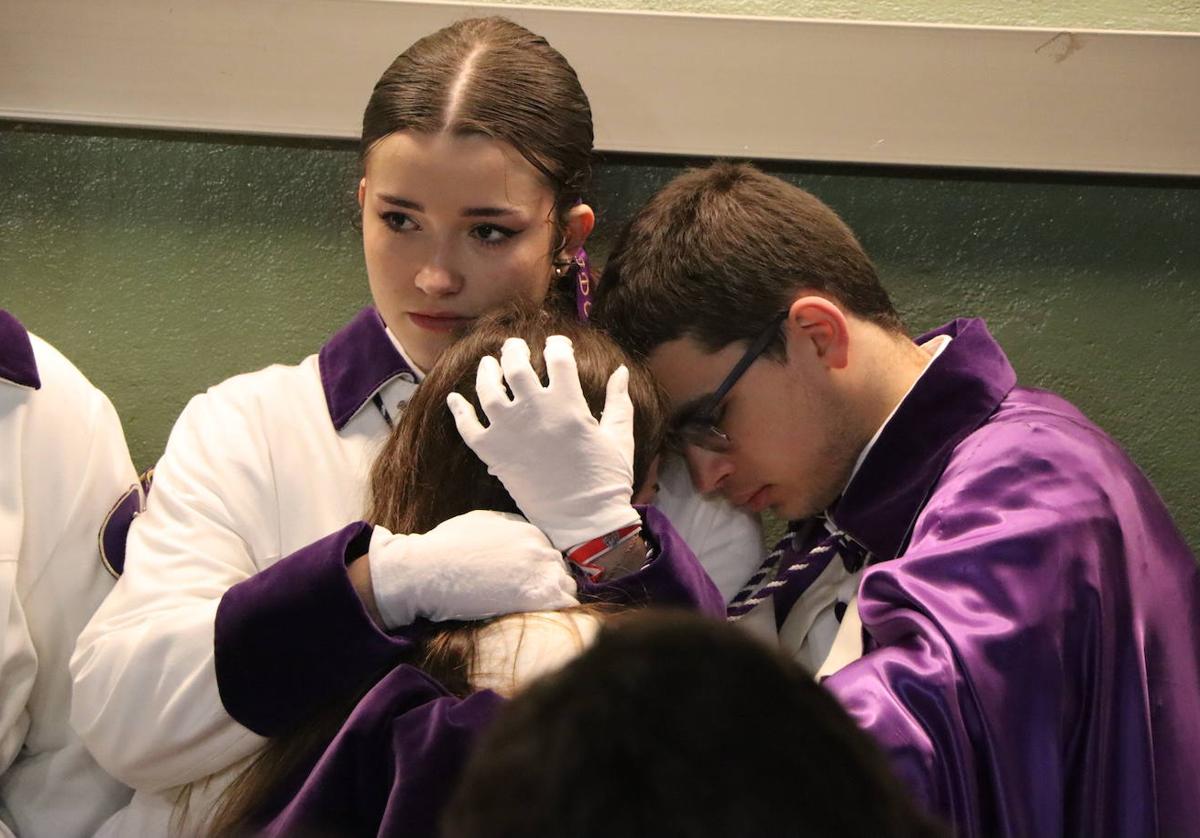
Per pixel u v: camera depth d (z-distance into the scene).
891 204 6.22
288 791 4.11
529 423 4.23
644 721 1.84
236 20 5.89
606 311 4.98
